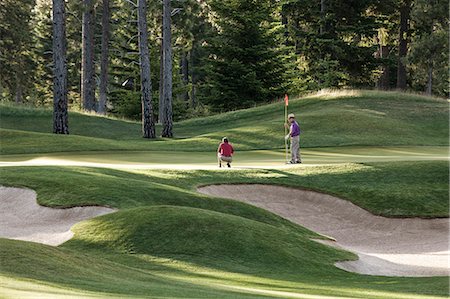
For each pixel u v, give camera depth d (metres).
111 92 93.25
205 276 17.36
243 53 81.12
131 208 24.48
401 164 35.06
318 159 39.81
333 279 18.34
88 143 47.91
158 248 20.59
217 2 80.94
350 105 63.94
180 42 78.56
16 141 48.00
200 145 50.06
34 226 25.22
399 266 22.55
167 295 11.59
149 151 46.81
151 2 70.50
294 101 68.50
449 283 17.62
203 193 30.27
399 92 69.88
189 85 91.25
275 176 33.31
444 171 33.88
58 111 52.88
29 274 12.84
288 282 17.06
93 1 70.12
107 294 10.73
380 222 29.36
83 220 24.52
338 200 31.12
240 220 23.22
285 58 83.25
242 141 51.00
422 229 28.69
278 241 21.97
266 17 81.56
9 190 29.12
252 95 82.12
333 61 82.50
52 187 28.84
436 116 60.03
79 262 15.22
